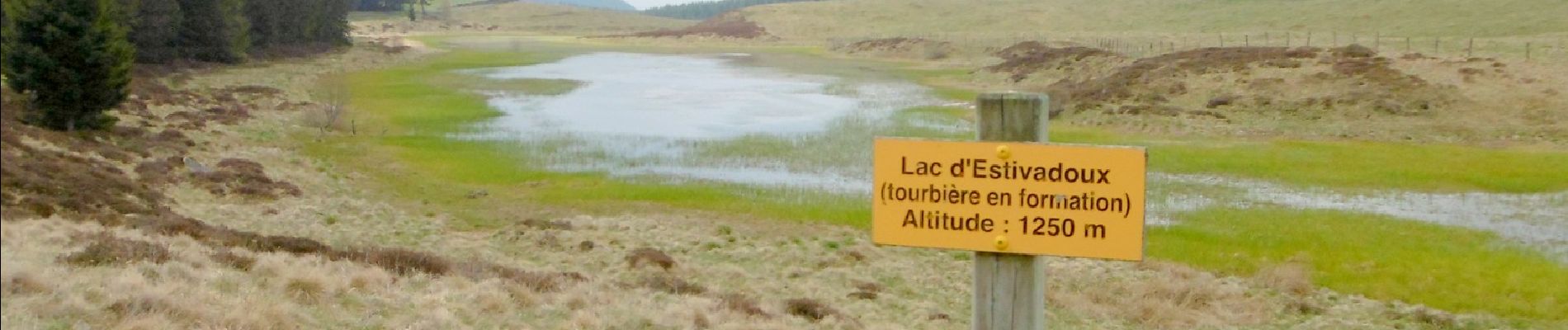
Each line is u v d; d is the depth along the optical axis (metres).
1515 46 56.16
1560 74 44.66
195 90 51.81
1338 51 50.28
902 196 6.53
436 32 155.25
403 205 28.59
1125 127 43.81
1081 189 6.21
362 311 12.38
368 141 40.19
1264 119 43.00
